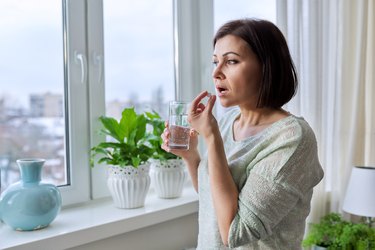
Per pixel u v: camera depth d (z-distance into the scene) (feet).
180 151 3.80
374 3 7.59
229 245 2.96
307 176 3.02
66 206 4.94
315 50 6.56
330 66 7.22
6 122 4.49
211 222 3.35
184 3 6.26
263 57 3.10
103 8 5.26
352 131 7.43
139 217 4.64
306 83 6.52
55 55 4.86
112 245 4.63
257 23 3.14
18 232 3.96
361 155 7.66
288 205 2.92
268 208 2.85
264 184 2.90
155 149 5.23
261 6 6.61
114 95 5.48
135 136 4.88
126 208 4.91
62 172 4.99
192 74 6.41
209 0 6.49
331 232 6.19
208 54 6.55
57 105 4.91
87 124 5.14
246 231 2.85
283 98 3.27
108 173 4.96
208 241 3.39
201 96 3.24
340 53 7.37
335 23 7.25
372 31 7.64
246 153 3.23
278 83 3.19
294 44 6.23
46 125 4.82
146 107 5.88
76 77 4.98
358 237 6.04
